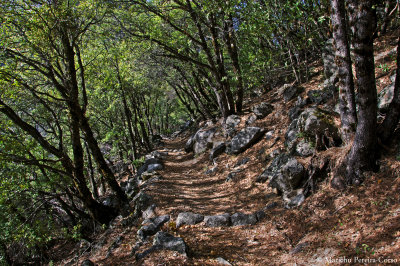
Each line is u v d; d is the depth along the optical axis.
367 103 5.78
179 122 59.28
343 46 6.09
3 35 10.12
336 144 7.86
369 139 6.04
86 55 15.90
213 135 17.16
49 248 15.30
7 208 10.99
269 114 14.40
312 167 7.61
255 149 12.80
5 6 9.52
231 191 10.66
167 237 7.14
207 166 14.94
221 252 6.61
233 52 14.91
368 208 5.64
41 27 10.43
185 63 16.73
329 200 6.61
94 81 17.09
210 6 10.43
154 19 14.89
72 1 11.88
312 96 11.70
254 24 9.60
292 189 8.15
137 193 13.46
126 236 9.48
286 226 6.91
